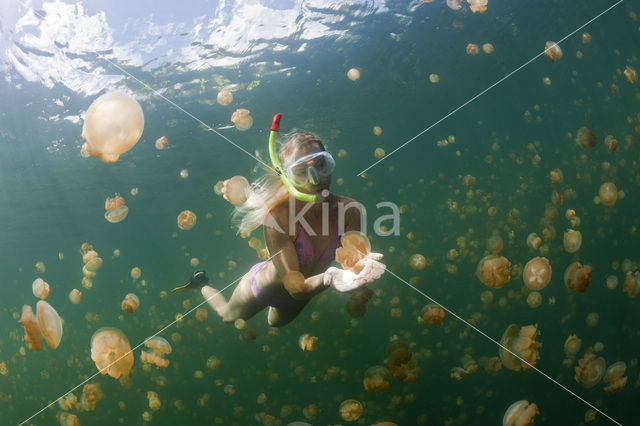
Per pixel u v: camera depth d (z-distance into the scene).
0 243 17.31
